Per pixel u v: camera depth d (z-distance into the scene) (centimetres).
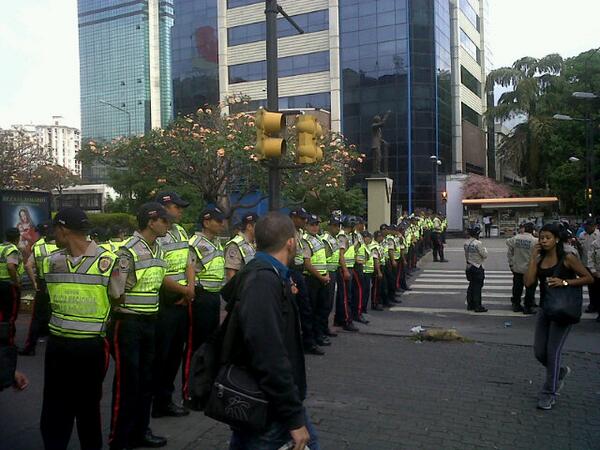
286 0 4775
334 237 927
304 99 4722
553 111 4184
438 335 870
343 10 4569
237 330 271
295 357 279
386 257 1210
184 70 5306
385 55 4438
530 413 541
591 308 1116
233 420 260
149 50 9600
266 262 280
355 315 1008
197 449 452
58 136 9956
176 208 510
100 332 387
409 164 4375
